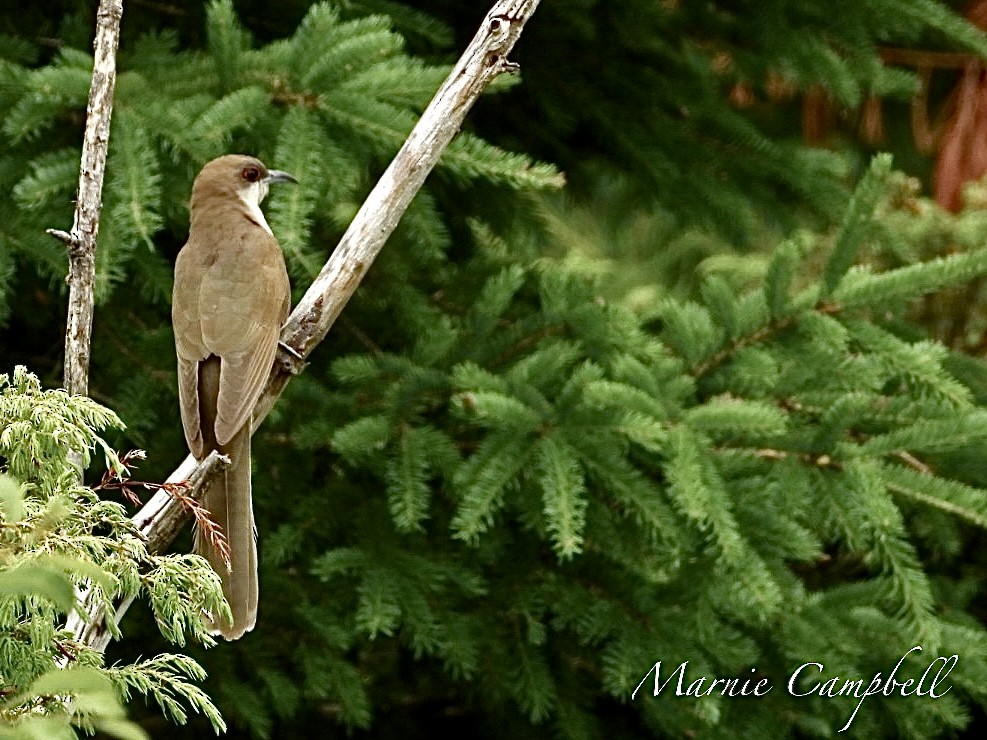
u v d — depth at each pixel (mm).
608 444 9273
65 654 5145
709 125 12273
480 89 7184
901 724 10203
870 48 11922
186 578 5227
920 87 12148
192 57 10188
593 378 9406
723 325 10047
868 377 9648
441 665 12359
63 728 4195
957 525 11633
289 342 7344
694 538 9625
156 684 5168
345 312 11430
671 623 9781
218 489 6902
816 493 9258
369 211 7297
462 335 10523
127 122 9281
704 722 10141
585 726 10492
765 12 11891
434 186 12023
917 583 9102
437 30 10977
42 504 5047
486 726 12242
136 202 8922
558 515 8805
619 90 12242
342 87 9586
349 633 10289
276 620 10641
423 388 9969
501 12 7137
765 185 12328
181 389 7570
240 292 7918
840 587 10133
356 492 10492
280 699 10375
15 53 10336
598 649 10836
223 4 9789
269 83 9672
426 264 11578
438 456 9664
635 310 12719
